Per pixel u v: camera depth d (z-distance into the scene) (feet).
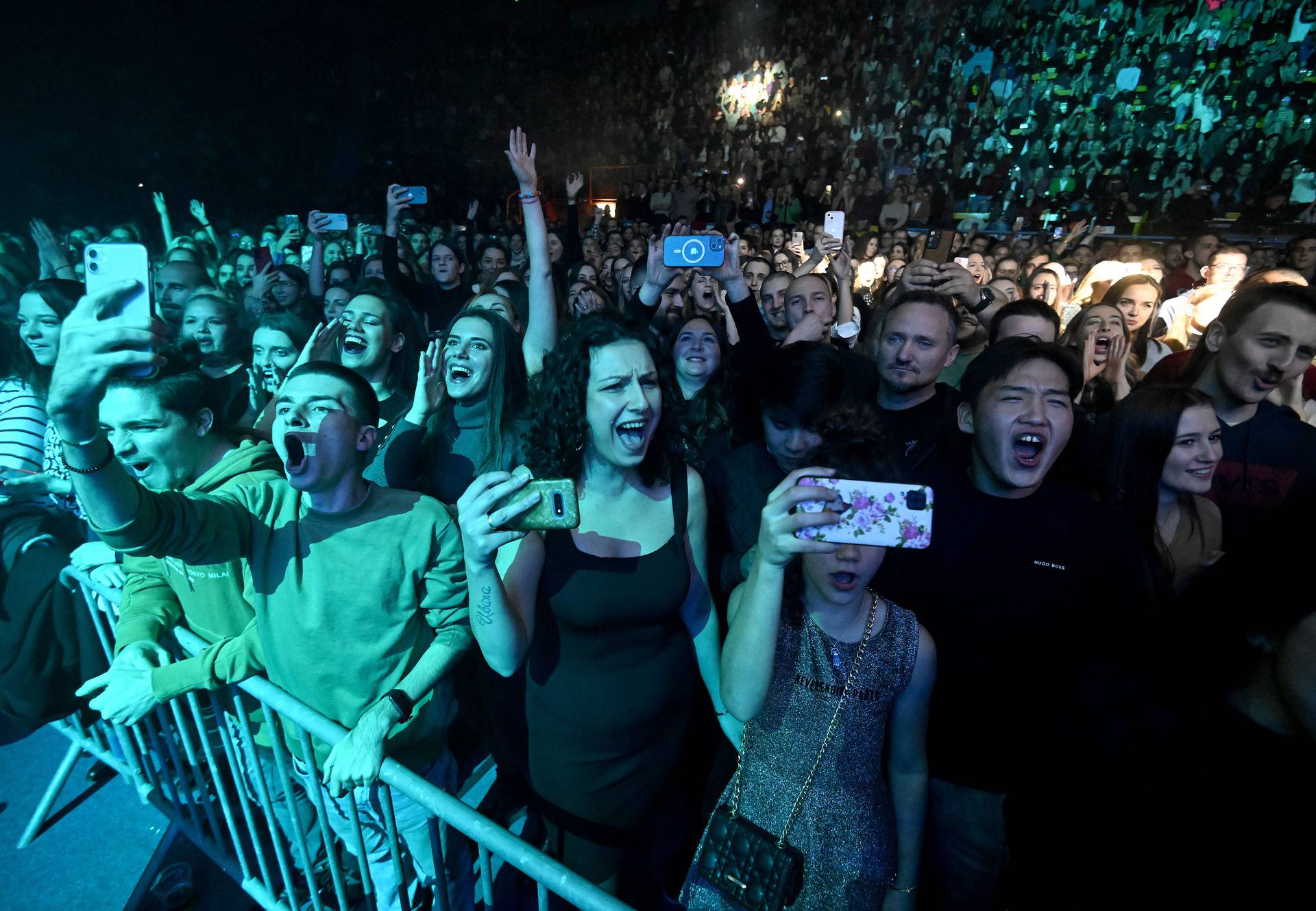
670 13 63.21
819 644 4.73
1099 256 26.02
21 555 7.65
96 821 8.26
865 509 3.97
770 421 6.75
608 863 5.83
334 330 10.14
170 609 6.52
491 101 65.62
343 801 5.76
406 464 8.51
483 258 20.39
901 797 5.11
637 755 5.62
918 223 41.22
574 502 4.34
